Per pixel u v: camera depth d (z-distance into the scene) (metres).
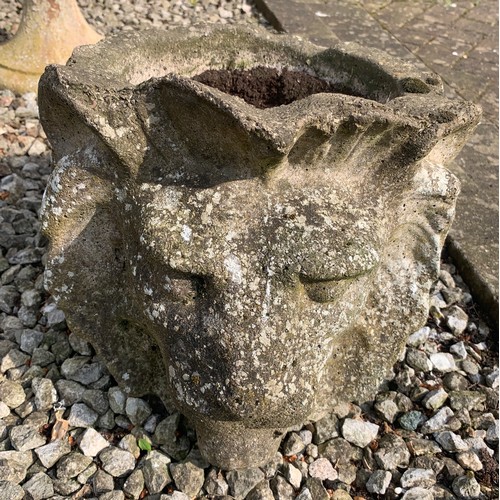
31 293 1.87
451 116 1.22
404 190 1.32
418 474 1.51
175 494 1.39
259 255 1.17
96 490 1.41
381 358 1.53
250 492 1.43
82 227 1.36
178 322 1.22
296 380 1.23
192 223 1.18
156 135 1.21
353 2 4.42
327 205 1.21
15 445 1.48
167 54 1.64
